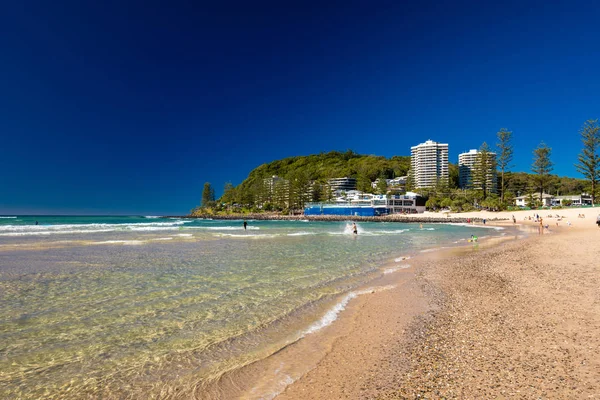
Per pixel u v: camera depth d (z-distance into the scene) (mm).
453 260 16094
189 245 23359
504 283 10289
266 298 9102
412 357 5191
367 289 10203
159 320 7270
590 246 18844
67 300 8836
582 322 6348
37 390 4445
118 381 4691
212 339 6223
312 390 4355
